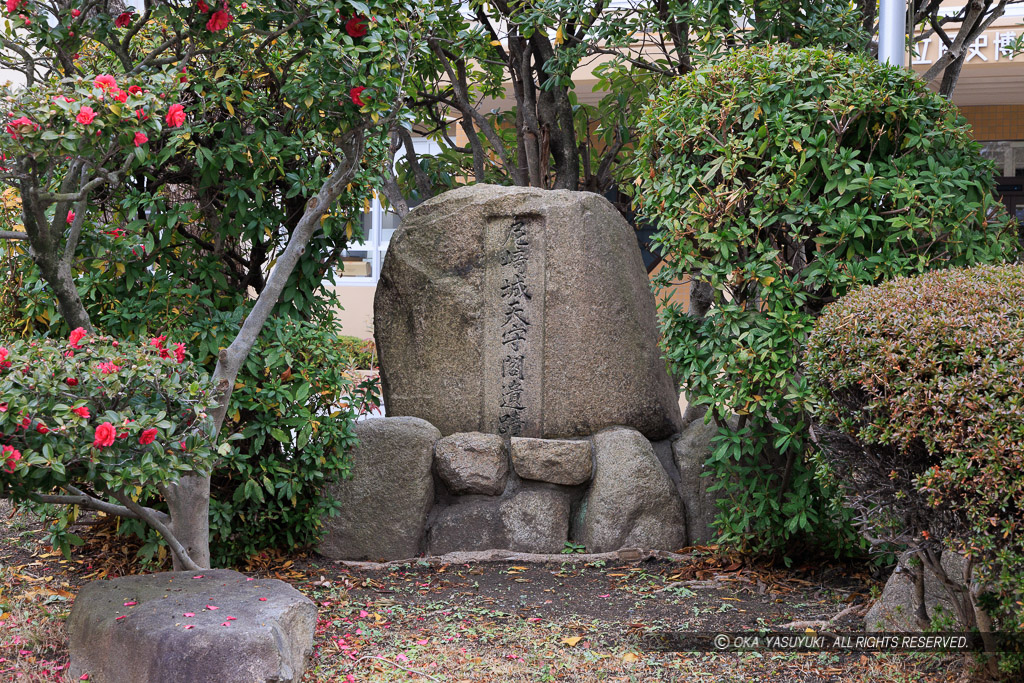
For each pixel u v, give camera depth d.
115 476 3.66
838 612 4.68
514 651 4.16
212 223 5.38
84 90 3.49
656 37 9.35
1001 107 11.23
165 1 4.21
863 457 3.72
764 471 5.54
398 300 6.51
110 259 4.95
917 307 3.47
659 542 5.88
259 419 5.17
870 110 4.92
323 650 4.12
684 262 5.12
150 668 3.47
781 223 5.12
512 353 6.28
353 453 6.02
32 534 6.07
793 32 6.61
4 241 5.44
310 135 4.89
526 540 5.91
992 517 3.08
